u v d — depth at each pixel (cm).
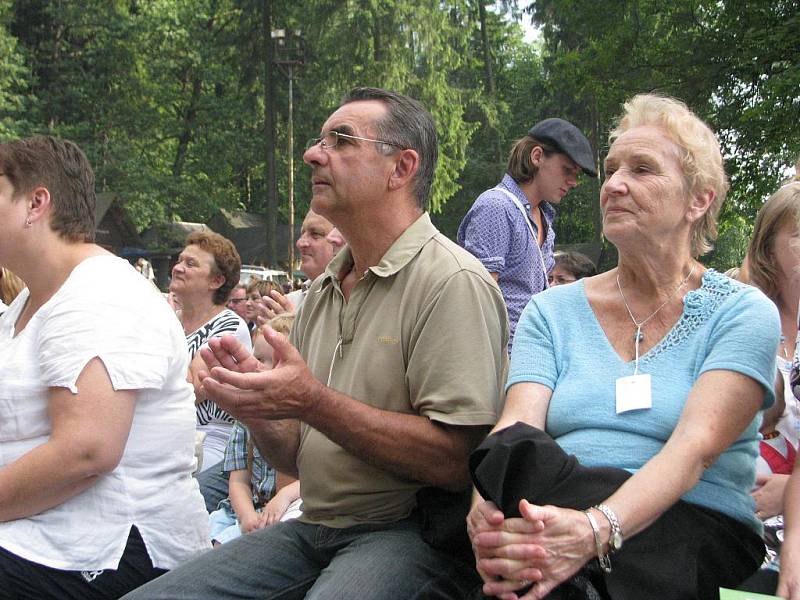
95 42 3781
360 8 3259
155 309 262
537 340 246
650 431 220
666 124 233
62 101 3669
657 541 206
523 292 450
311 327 282
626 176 232
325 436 245
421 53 3344
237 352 221
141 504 259
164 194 3575
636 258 234
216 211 3759
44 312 256
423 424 238
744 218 1833
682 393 221
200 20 3866
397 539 242
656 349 229
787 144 1722
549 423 235
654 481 201
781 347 306
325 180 259
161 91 3803
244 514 393
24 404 252
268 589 253
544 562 193
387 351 251
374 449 234
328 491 257
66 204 268
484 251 436
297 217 3738
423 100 3347
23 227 262
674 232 232
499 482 200
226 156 3725
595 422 226
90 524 252
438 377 241
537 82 3988
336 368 262
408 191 264
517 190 452
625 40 1967
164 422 265
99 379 242
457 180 4153
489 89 4641
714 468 221
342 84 3316
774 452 287
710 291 231
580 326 244
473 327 245
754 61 1777
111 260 267
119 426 245
